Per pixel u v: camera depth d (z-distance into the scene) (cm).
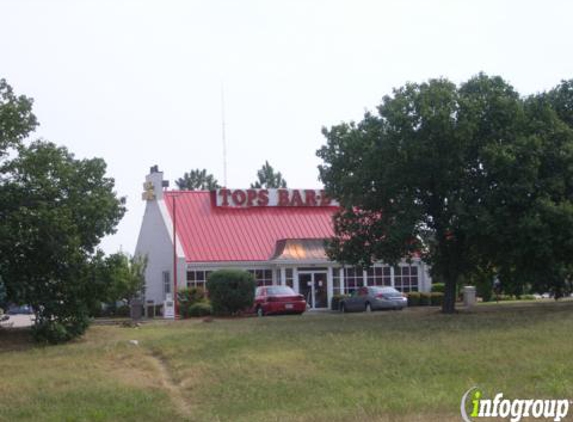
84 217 2559
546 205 2703
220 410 1502
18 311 5353
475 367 1772
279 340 2216
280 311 3731
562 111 3152
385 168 2884
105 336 2627
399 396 1520
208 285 3847
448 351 1952
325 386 1647
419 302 4600
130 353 2078
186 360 1947
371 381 1681
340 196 3164
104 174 2686
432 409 1399
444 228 3012
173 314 3947
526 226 2691
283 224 4794
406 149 2812
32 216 2414
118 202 2683
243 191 4822
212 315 3844
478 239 2964
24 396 1622
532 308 3416
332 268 4628
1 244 2411
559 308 3300
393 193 3000
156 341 2267
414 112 2842
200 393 1639
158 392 1642
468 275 3441
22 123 2553
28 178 2531
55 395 1620
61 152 2642
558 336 2125
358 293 4141
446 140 2786
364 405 1449
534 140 2752
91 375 1814
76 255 2456
